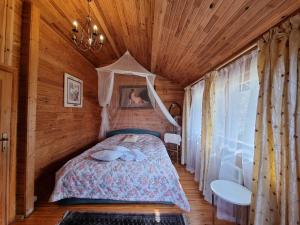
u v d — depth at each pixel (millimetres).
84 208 2381
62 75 3062
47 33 2596
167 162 2707
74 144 3561
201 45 2375
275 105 1391
